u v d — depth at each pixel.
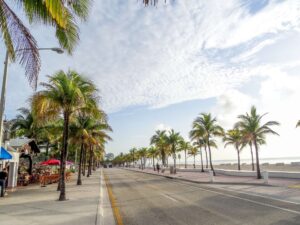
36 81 7.90
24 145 28.25
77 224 8.48
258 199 13.94
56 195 16.80
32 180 28.61
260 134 29.59
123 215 10.79
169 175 42.06
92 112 16.64
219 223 8.83
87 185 24.78
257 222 8.81
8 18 7.48
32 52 7.84
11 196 16.44
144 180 33.09
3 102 12.02
